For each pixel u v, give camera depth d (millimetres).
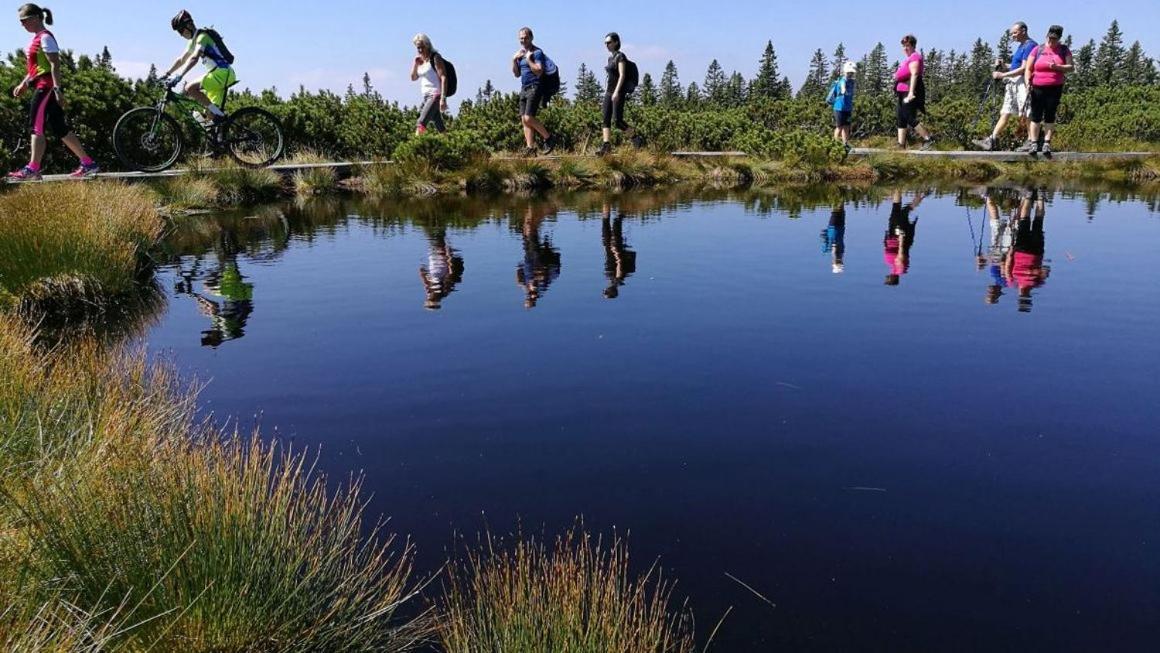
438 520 2645
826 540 2520
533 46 15422
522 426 3420
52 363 3988
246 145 12469
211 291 6074
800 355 4367
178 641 1904
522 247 7965
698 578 2324
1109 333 4738
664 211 11094
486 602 2148
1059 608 2180
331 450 3186
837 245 8016
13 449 2600
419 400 3727
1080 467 3000
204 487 2242
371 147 17125
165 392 3617
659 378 4004
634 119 20438
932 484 2883
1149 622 2115
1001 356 4316
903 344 4562
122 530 2037
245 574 2021
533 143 16109
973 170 16844
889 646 2037
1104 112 28438
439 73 14188
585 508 2719
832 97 17797
